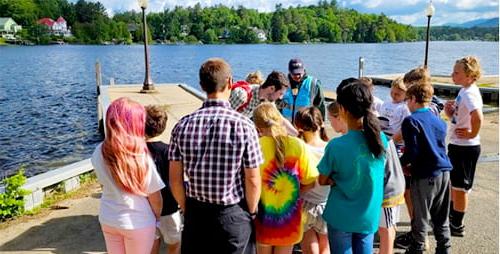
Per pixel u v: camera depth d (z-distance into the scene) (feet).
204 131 8.20
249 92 13.64
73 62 149.48
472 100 12.27
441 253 11.51
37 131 40.52
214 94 8.39
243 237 8.52
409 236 12.76
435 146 10.93
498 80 61.21
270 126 9.71
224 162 8.16
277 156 9.61
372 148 9.15
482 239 13.21
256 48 280.92
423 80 12.48
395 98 12.79
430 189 10.96
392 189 10.36
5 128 41.68
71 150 33.78
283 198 9.71
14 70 115.24
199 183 8.29
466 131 12.50
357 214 9.40
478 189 17.44
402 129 11.13
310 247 11.02
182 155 8.40
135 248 9.03
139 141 8.70
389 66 129.08
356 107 9.19
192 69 125.59
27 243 13.41
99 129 40.57
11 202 15.24
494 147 23.82
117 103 8.71
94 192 17.87
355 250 9.67
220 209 8.34
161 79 96.84
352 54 197.77
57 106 55.52
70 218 15.28
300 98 14.98
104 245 13.29
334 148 9.39
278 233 9.78
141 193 8.80
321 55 191.72
